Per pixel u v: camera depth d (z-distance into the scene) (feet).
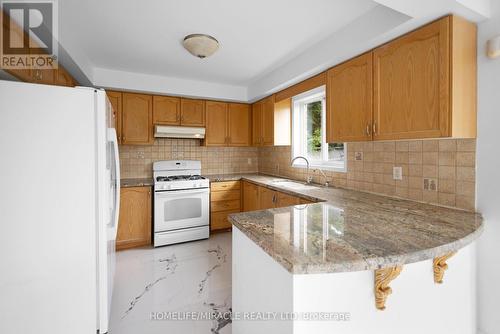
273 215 4.77
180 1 5.43
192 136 11.76
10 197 3.93
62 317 4.27
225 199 12.03
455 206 5.21
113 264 6.21
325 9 5.67
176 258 9.29
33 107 4.02
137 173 11.75
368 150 7.36
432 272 4.01
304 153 11.34
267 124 11.64
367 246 3.16
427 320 4.00
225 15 5.99
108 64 9.17
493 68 4.58
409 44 5.12
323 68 7.61
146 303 6.47
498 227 4.58
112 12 5.84
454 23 4.46
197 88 11.35
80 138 4.32
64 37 6.00
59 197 4.20
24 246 4.02
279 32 6.75
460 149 5.10
